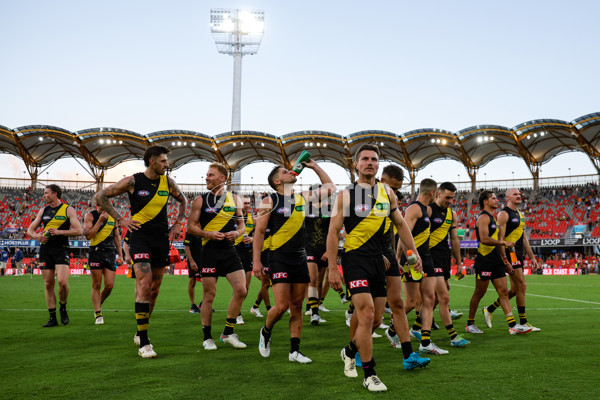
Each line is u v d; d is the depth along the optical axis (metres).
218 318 7.86
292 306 4.54
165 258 5.21
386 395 3.25
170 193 5.27
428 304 4.96
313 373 3.91
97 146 37.00
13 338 5.70
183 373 3.90
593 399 3.17
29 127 32.22
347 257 3.73
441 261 5.43
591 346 5.20
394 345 5.22
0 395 3.26
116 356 4.62
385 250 4.11
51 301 6.82
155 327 6.75
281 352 4.89
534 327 6.64
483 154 39.16
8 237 36.31
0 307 9.42
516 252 6.58
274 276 4.55
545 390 3.38
